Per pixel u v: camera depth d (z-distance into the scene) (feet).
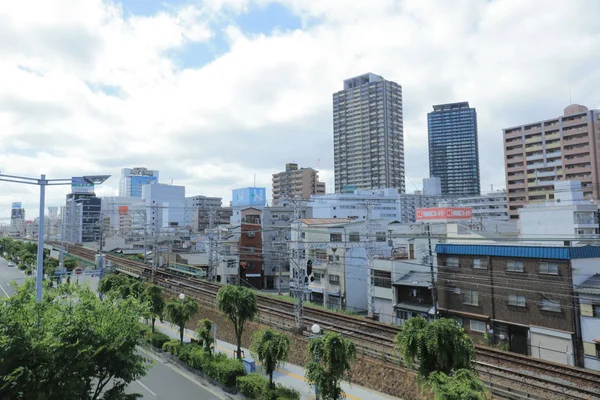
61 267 183.32
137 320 51.39
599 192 270.05
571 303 96.22
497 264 112.27
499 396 65.98
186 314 98.22
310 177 465.47
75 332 42.47
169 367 91.86
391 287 142.00
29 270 247.29
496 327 110.63
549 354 98.53
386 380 73.20
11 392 36.52
